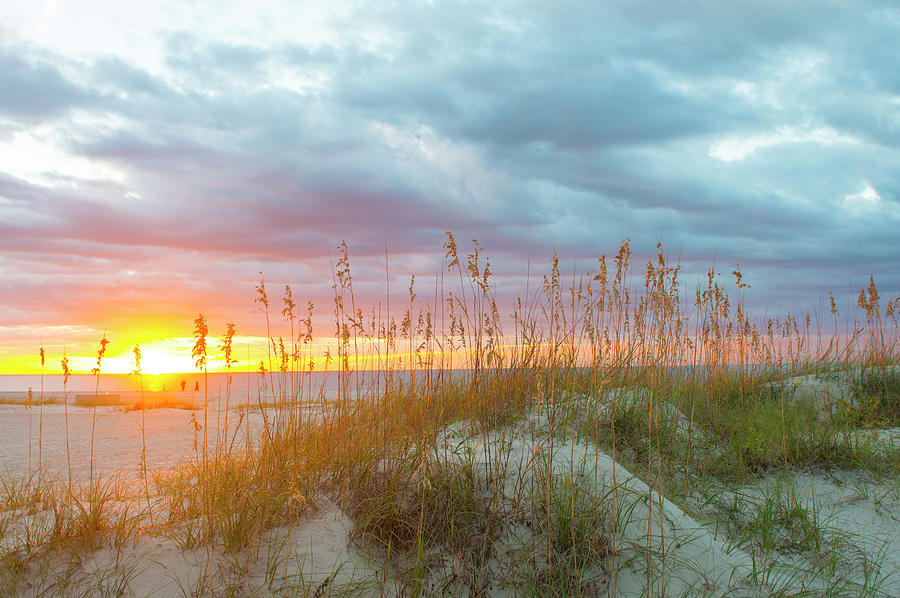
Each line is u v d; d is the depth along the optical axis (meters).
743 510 5.43
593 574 3.90
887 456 6.37
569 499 4.24
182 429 16.83
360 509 4.56
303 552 4.13
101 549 4.12
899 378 9.10
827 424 7.17
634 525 4.33
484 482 4.69
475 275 6.17
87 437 15.12
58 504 5.21
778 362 10.23
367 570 4.01
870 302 9.80
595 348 6.98
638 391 7.20
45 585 3.68
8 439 14.95
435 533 4.27
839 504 5.59
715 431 7.12
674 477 5.84
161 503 5.35
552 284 6.65
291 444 5.57
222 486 4.72
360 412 6.11
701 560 4.12
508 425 5.89
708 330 8.80
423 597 3.76
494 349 6.26
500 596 3.78
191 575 3.83
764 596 3.83
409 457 4.94
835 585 4.17
